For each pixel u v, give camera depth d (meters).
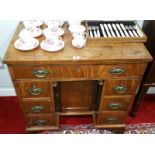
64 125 1.60
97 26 1.32
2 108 1.74
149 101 1.85
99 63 1.08
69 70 1.12
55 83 1.21
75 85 1.43
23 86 1.18
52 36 1.19
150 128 1.61
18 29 1.30
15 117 1.66
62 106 1.58
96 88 1.41
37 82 1.16
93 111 1.60
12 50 1.11
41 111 1.35
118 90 1.25
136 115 1.72
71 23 1.29
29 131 1.48
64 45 1.17
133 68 1.13
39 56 1.07
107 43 1.20
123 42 1.21
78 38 1.17
